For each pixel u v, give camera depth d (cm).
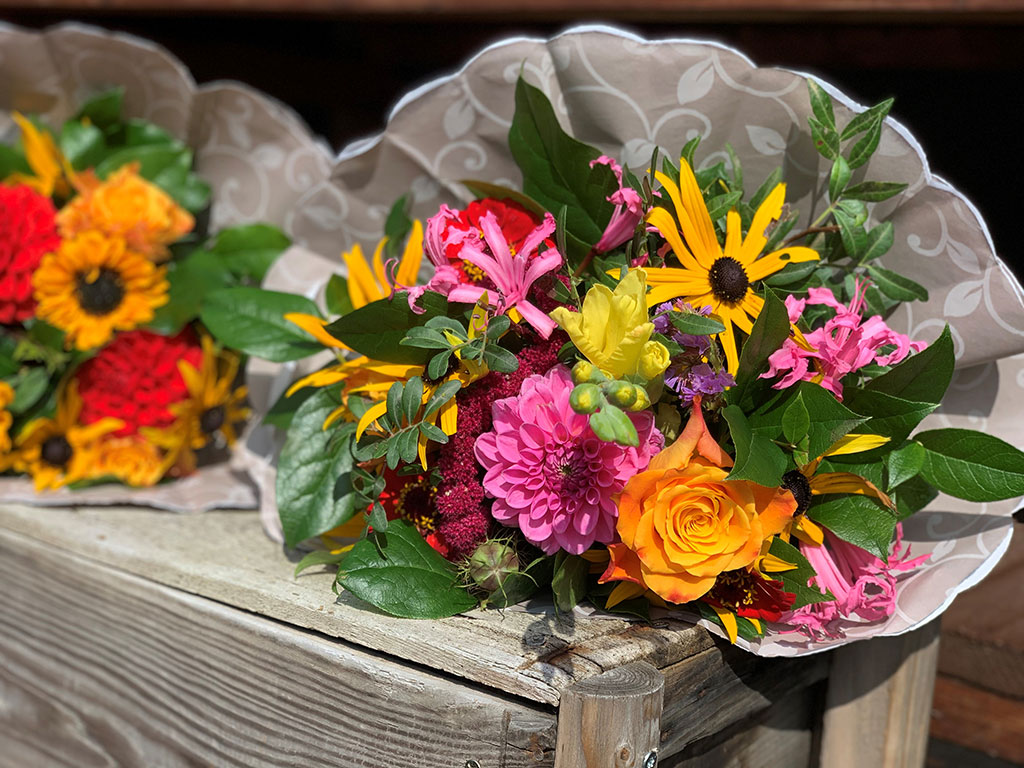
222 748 103
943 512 103
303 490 105
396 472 102
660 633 95
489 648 94
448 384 96
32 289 121
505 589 98
